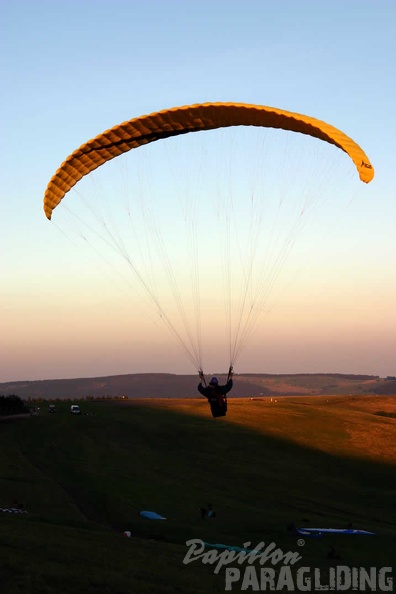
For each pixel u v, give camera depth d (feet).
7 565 65.21
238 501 164.04
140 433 247.29
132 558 79.41
